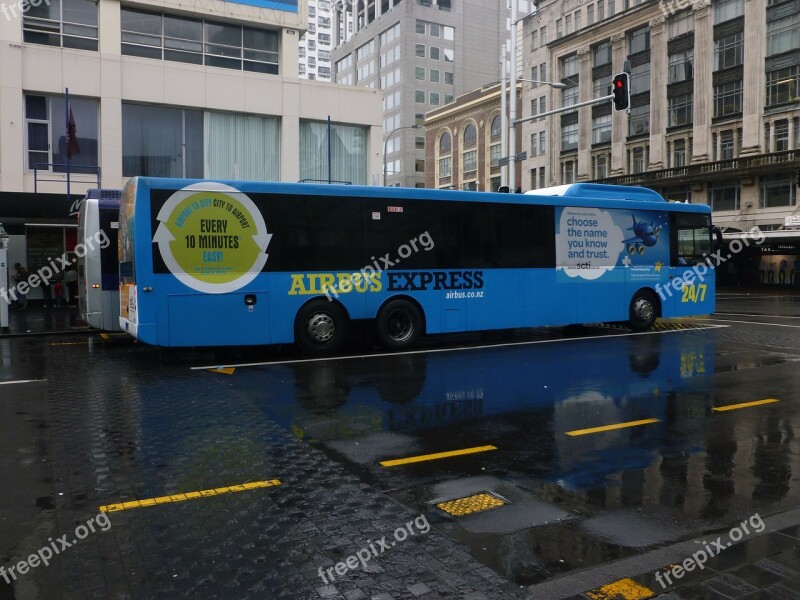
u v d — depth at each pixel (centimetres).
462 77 9544
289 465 574
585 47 5531
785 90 4134
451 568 380
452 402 825
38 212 2053
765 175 4266
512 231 1393
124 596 348
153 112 2272
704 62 4575
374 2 10275
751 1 4266
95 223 1463
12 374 1048
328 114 2516
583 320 1480
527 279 1407
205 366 1118
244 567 381
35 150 2127
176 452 613
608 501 489
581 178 5609
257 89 2398
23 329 1703
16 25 2059
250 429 696
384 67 9675
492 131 7312
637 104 5134
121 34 2222
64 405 814
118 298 1475
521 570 378
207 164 2355
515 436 668
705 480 535
